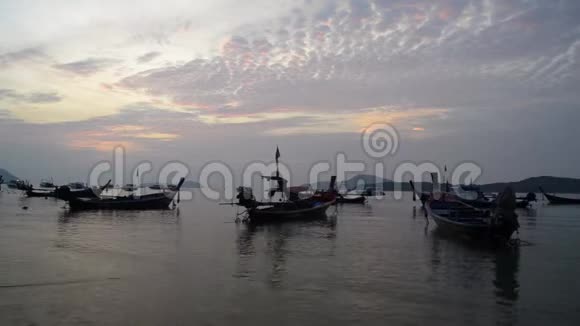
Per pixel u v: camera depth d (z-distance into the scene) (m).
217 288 14.63
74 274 16.39
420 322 11.62
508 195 22.53
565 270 17.62
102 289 14.44
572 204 74.00
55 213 44.16
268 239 25.97
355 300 13.40
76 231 28.97
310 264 18.52
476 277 16.38
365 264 18.55
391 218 41.34
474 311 12.52
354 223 36.16
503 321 11.77
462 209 31.55
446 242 24.83
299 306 12.80
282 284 15.17
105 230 29.78
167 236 26.98
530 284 15.45
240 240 25.48
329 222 36.97
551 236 28.08
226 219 39.06
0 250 21.19
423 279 16.03
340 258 19.88
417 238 26.53
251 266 18.05
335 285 15.09
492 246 23.42
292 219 38.03
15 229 29.78
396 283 15.42
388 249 22.39
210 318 11.80
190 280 15.68
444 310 12.57
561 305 13.12
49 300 13.26
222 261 19.08
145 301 13.20
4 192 102.25
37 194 79.19
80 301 13.18
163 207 53.56
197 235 27.59
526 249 22.56
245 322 11.52
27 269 17.12
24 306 12.69
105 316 11.91
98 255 20.17
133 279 15.77
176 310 12.41
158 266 17.95
